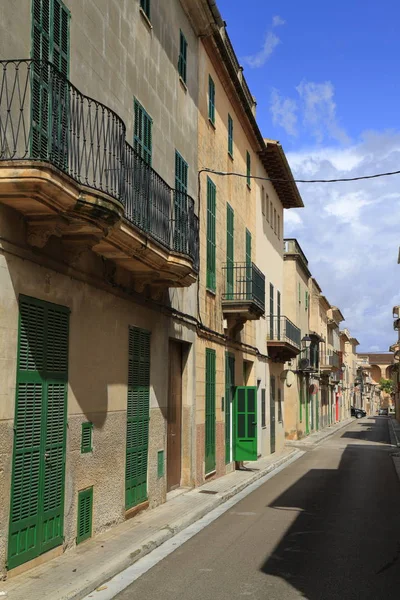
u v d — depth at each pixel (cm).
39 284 896
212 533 1194
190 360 1684
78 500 1014
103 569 880
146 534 1114
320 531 1221
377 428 6272
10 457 819
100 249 1065
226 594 807
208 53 1898
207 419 1844
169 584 852
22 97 829
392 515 1411
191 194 1702
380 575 906
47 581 816
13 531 825
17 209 823
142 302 1318
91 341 1070
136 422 1282
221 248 2033
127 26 1239
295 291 4006
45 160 752
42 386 903
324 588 838
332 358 6256
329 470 2361
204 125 1850
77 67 1008
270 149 2698
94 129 1050
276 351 2941
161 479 1432
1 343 804
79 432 1022
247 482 1898
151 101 1381
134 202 1121
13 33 819
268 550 1055
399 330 7100
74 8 1002
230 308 2020
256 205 2645
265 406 2803
